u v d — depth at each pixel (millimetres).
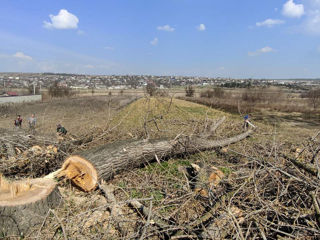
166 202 2920
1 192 2705
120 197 3361
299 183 2873
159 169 4496
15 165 3955
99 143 5594
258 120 16234
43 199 2656
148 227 2328
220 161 4910
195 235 2129
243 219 2342
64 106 20547
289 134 9273
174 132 6406
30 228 2531
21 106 19750
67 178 3316
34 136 4941
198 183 3098
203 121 7586
